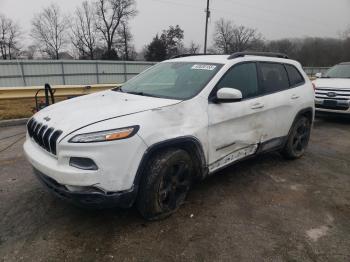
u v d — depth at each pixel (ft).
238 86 12.33
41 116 10.58
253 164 15.80
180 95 11.03
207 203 11.52
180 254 8.68
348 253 8.93
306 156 17.51
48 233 9.48
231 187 12.96
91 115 9.34
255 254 8.76
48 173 8.92
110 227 9.84
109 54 184.65
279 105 14.07
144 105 9.96
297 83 15.89
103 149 8.41
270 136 14.06
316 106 27.63
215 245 9.09
